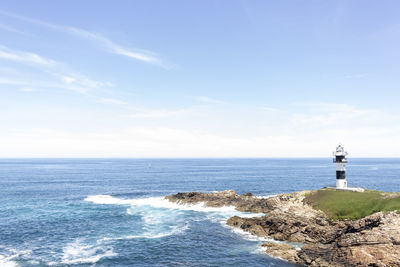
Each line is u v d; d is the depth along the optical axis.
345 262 36.53
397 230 38.44
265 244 45.59
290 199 66.75
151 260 39.78
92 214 67.00
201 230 53.81
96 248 44.22
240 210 69.50
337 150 66.12
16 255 41.19
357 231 43.38
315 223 51.34
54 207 75.19
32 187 115.56
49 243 46.41
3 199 86.94
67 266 37.62
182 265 38.19
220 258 40.56
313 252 40.19
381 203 50.22
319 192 64.50
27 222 59.22
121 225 57.38
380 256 35.28
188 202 77.31
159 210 71.31
